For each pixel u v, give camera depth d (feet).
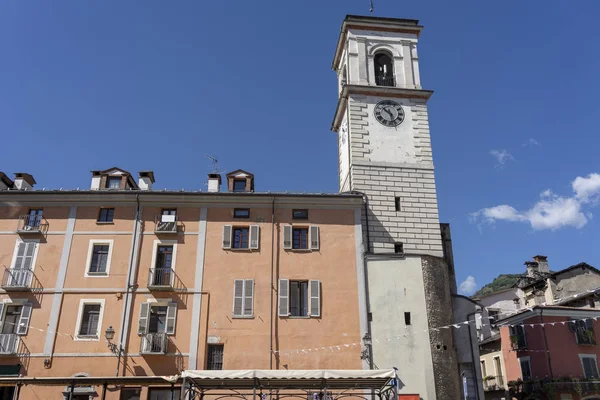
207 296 104.37
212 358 100.32
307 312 104.73
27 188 120.47
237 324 102.42
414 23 142.31
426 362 102.37
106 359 98.84
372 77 135.13
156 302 103.81
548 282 163.12
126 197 111.34
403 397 99.40
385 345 102.83
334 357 100.99
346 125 135.03
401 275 108.99
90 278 105.50
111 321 102.01
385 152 126.72
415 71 137.39
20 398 95.96
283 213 112.78
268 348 100.78
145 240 108.88
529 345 140.67
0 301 103.09
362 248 110.73
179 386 96.99
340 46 147.84
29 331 100.73
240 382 87.10
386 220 119.24
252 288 105.29
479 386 105.29
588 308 139.33
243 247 109.81
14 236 108.58
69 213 110.63
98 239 108.68
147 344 98.78
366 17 140.77
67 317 102.17
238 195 111.96
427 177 125.29
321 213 113.39
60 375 97.40
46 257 106.93
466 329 110.22
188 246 108.58
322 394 90.48
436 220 120.98
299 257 108.88
